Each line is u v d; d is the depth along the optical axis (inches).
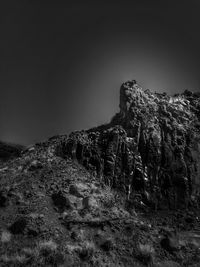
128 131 1197.7
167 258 823.7
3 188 984.3
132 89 1285.7
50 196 987.9
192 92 1418.6
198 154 1209.4
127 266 778.2
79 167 1109.7
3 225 852.0
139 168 1126.4
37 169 1082.7
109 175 1099.9
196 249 876.0
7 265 730.2
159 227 972.6
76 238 832.9
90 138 1194.6
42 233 832.9
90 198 992.9
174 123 1241.4
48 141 1249.4
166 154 1164.5
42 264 740.7
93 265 756.6
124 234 872.9
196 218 1059.3
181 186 1128.8
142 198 1083.3
